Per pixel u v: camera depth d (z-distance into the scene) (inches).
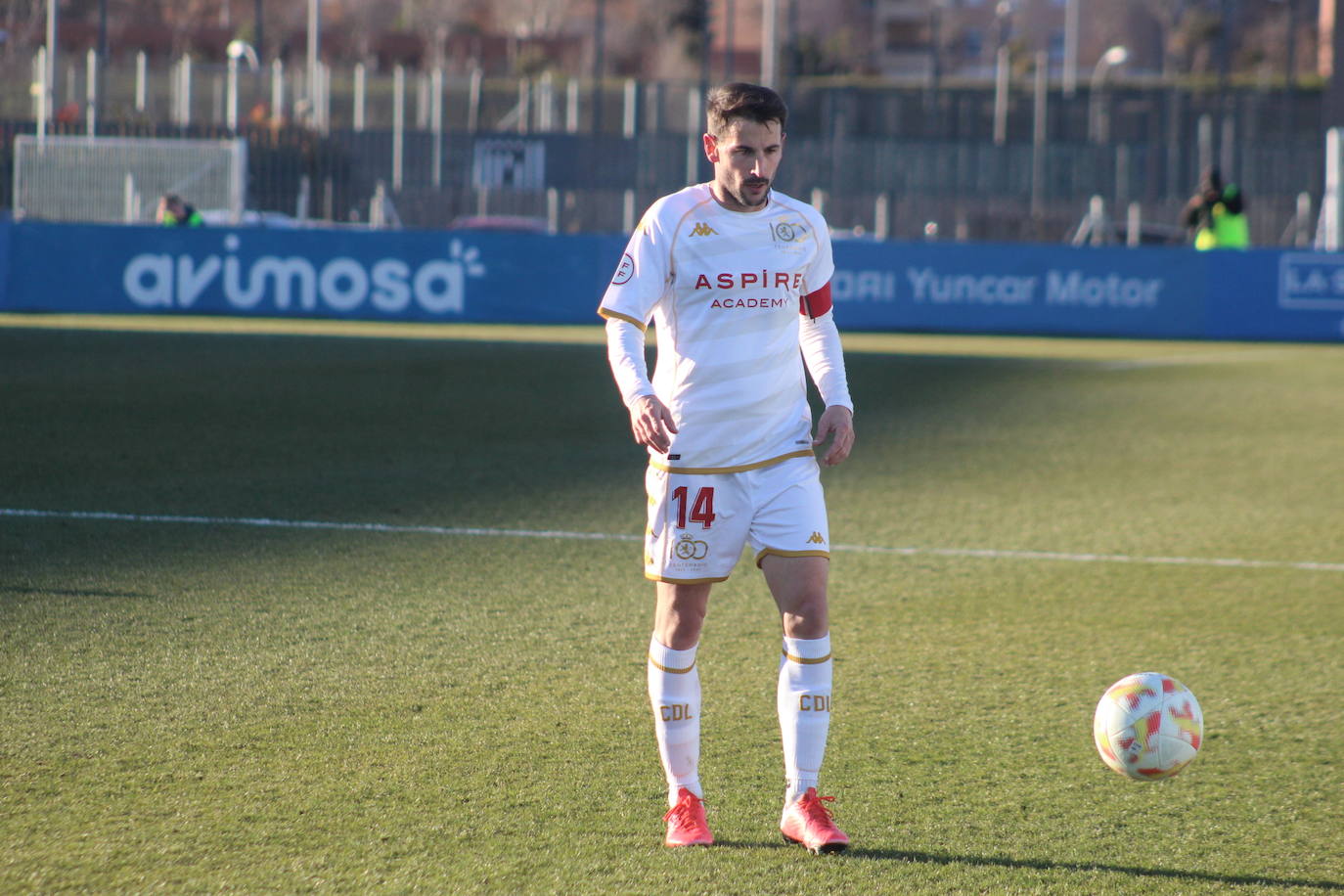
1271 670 671.1
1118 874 439.5
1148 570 884.6
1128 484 1200.8
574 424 1496.1
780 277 459.5
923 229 4985.2
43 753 520.4
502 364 2073.1
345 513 997.2
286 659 648.4
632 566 855.1
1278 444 1441.9
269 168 4170.8
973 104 5861.2
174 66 5059.1
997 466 1286.9
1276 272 2888.8
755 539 466.6
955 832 470.0
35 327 2491.4
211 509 997.8
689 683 467.5
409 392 1727.4
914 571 869.2
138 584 779.4
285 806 477.4
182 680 613.0
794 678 463.2
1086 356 2405.3
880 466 1275.8
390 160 4763.8
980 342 2687.0
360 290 2908.5
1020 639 718.5
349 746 537.0
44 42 5378.9
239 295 2893.7
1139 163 5147.6
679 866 437.7
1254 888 430.9
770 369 462.3
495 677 630.5
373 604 752.3
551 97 5521.7
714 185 462.0
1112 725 479.8
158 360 2007.9
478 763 522.9
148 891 410.9
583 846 450.9
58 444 1266.0
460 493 1084.5
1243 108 6181.1
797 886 424.8
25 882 414.6
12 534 896.3
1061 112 6491.1
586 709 588.4
